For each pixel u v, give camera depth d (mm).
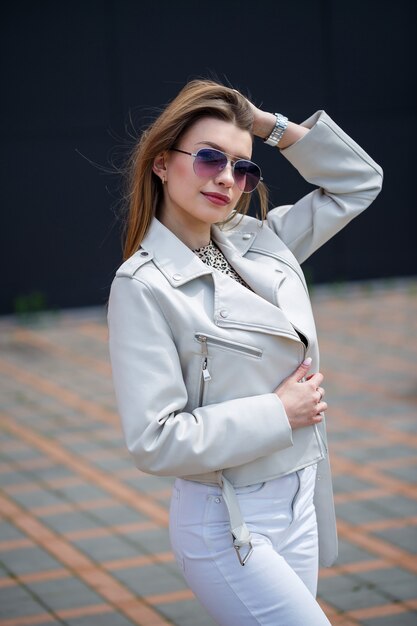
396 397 8609
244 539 2662
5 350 11047
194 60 12492
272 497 2779
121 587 4961
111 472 6867
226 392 2748
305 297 2988
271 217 3242
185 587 4945
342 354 10320
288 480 2816
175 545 2814
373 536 5512
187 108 2740
